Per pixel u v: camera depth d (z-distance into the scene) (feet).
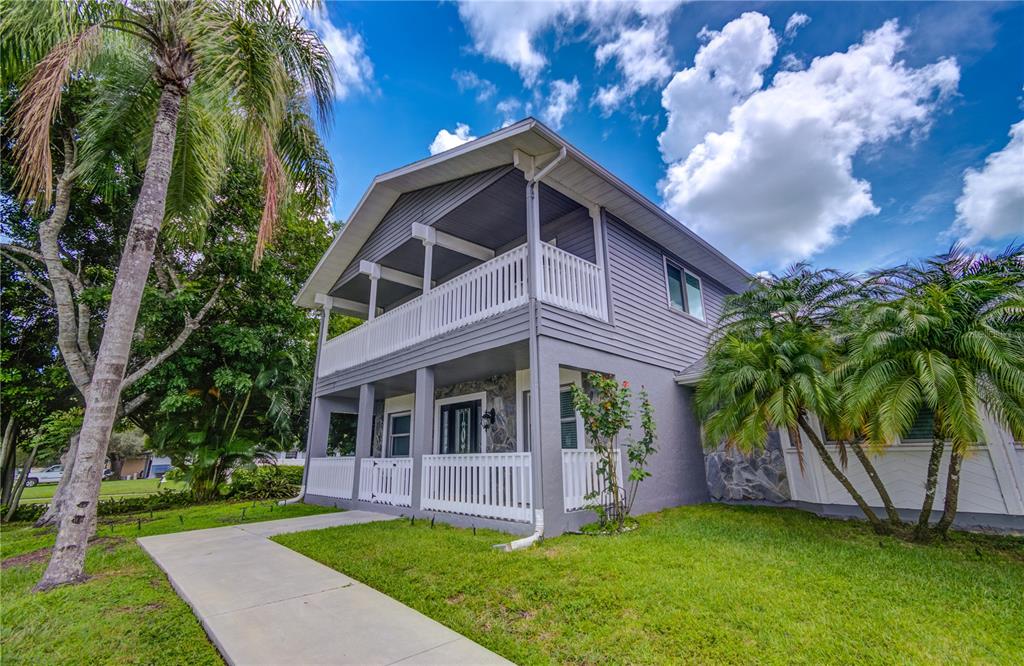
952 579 13.83
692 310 36.32
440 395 38.81
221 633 10.84
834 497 25.40
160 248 39.60
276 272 47.16
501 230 32.71
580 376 28.78
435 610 12.32
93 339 37.73
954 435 16.30
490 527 21.45
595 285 26.25
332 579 15.10
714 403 25.57
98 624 11.88
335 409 42.45
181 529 25.54
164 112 19.90
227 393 44.11
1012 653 9.49
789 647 9.76
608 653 9.75
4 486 38.40
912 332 16.94
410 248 34.73
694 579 13.79
